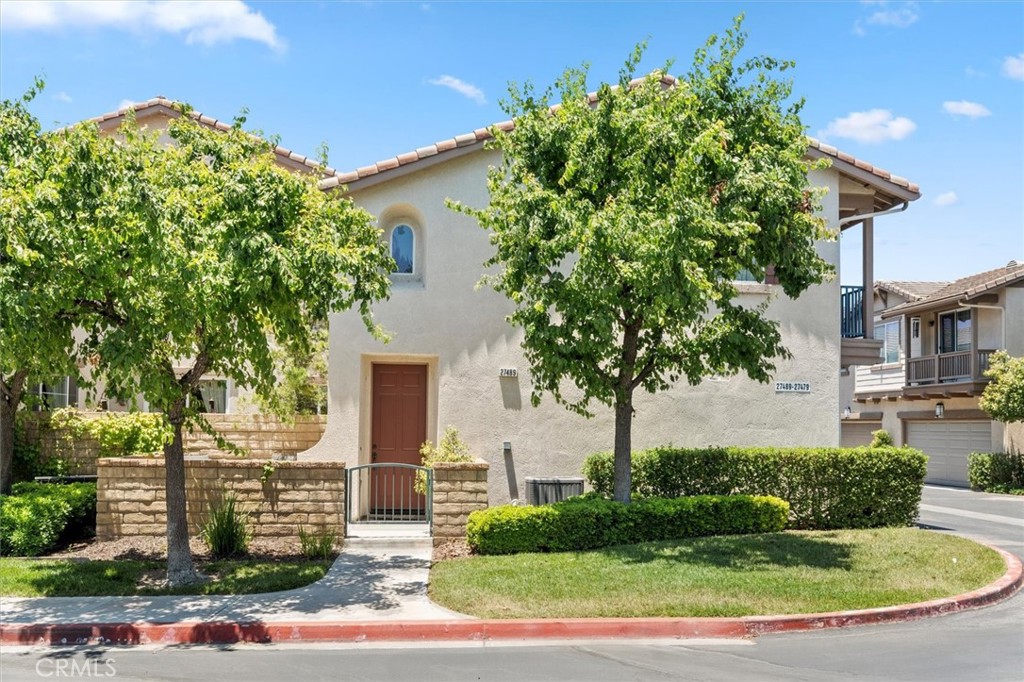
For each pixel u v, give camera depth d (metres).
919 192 15.05
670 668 6.84
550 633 7.91
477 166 14.21
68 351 9.77
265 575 9.81
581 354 11.03
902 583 9.41
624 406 11.86
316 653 7.38
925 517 16.95
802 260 11.14
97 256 8.24
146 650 7.50
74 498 12.05
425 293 13.95
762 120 11.32
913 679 6.52
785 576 9.50
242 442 15.48
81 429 14.60
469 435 13.88
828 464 13.09
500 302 14.10
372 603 8.69
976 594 9.16
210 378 17.11
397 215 14.23
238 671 6.78
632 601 8.53
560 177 11.27
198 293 8.16
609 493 12.94
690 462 13.09
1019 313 26.80
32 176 8.55
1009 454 25.27
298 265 8.64
